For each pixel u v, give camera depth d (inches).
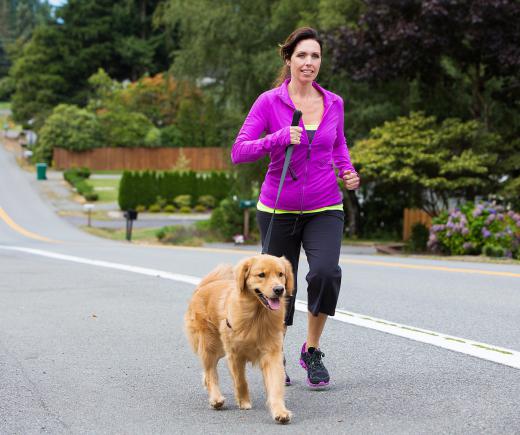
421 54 983.6
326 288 228.7
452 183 951.6
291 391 230.7
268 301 193.9
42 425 199.3
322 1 1227.2
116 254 761.6
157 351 289.3
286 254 237.1
